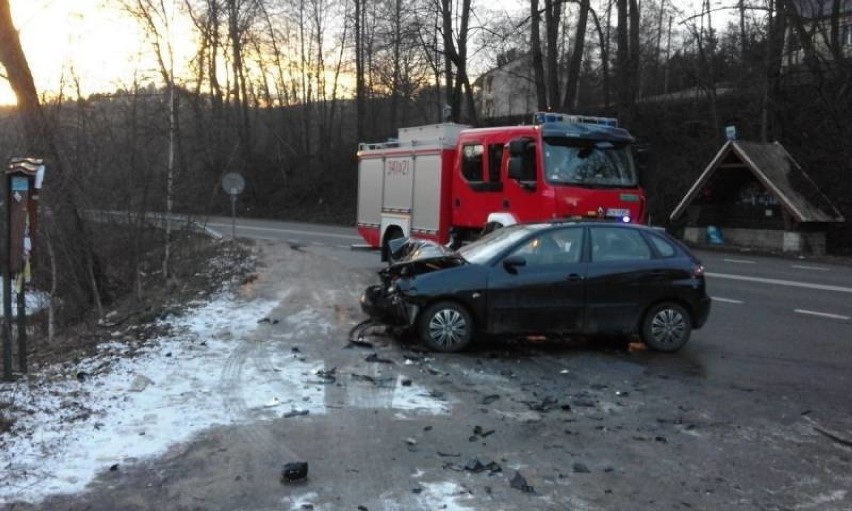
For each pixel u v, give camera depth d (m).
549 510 4.50
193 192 18.14
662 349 8.91
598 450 5.55
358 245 23.53
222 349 8.48
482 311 8.52
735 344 9.52
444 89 48.41
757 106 30.58
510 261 8.59
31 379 7.10
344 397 6.70
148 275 17.17
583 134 12.77
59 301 15.06
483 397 6.83
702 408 6.67
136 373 7.29
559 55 45.06
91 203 14.84
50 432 5.58
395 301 8.69
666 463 5.32
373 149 18.02
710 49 34.56
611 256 8.88
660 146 33.78
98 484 4.74
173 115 16.28
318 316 10.66
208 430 5.75
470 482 4.89
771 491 4.84
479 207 14.06
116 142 15.37
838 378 7.80
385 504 4.52
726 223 27.81
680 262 9.02
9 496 4.54
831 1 30.56
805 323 11.05
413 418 6.17
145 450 5.31
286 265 17.50
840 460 5.42
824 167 27.20
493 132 13.71
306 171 51.94
